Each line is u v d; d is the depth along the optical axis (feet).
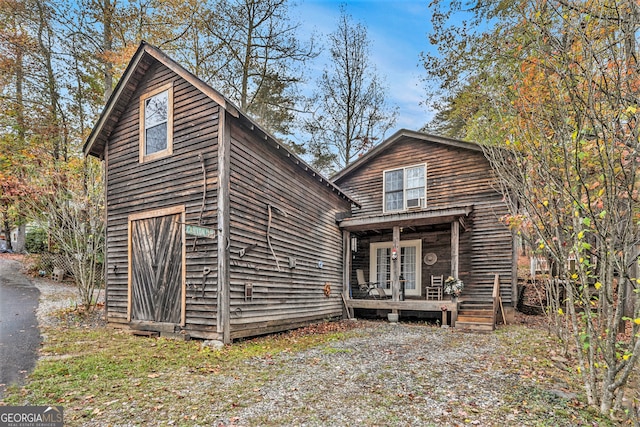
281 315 27.17
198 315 22.18
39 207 33.42
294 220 30.07
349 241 39.01
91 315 29.84
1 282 40.55
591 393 12.07
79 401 11.91
